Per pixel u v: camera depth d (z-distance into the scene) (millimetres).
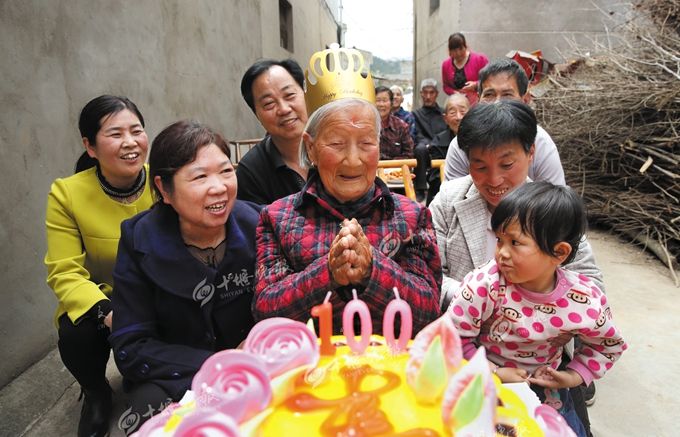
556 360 1453
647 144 4160
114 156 1877
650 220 4121
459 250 1726
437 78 8688
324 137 1392
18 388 2314
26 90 2434
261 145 2357
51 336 2645
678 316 2955
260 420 982
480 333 1480
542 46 7082
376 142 1425
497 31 7059
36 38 2502
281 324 1161
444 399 953
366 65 2047
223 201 1459
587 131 4543
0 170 2287
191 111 4688
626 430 2061
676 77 3762
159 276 1522
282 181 2273
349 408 1027
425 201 2705
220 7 5562
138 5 3635
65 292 1854
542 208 1219
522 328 1358
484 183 1545
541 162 1941
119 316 1550
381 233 1483
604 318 1323
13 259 2371
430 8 9133
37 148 2508
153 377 1485
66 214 1954
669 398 2248
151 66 3836
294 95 2174
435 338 1063
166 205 1605
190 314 1573
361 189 1438
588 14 6941
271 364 1104
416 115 5406
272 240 1549
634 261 3896
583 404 1530
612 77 4441
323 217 1509
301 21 10648
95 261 1999
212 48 5281
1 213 2299
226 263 1584
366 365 1202
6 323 2330
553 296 1328
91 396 2012
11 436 2047
